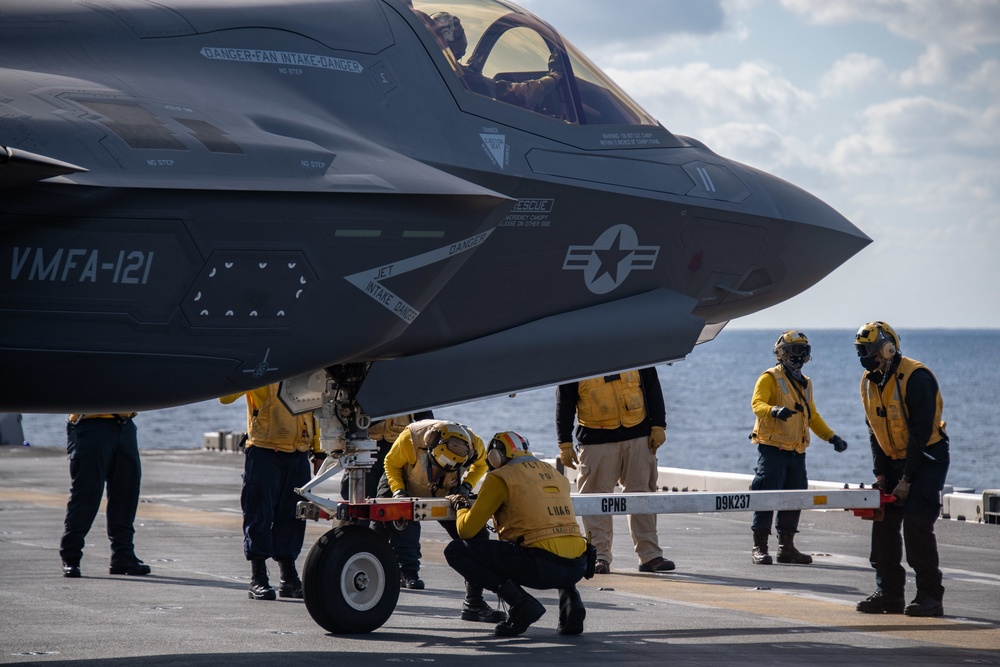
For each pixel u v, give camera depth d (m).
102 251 13.73
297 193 14.65
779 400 26.48
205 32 16.16
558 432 24.91
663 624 18.47
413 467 20.09
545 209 17.83
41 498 39.81
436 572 25.05
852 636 17.55
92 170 13.48
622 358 18.62
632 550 28.59
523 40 18.86
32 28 15.20
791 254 20.20
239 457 60.38
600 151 18.64
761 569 25.23
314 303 15.27
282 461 20.62
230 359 15.06
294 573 20.92
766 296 20.39
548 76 18.80
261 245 14.62
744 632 17.80
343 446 17.56
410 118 17.03
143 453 63.50
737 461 130.75
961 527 32.12
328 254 15.16
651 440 24.66
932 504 19.50
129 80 15.19
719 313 20.31
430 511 17.62
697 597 21.39
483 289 17.66
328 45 16.89
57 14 15.48
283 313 15.10
